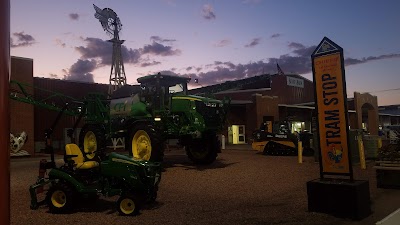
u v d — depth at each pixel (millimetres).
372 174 11227
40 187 7465
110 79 40594
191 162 15000
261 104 32188
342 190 6246
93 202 7793
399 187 8836
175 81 13602
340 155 6617
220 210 6852
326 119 6793
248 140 32188
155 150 11672
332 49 6707
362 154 12609
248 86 39531
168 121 12789
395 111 61062
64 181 7039
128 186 6945
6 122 1061
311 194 6652
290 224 5840
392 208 6902
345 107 6578
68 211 6875
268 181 10062
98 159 7051
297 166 13289
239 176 11023
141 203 6711
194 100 12547
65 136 27078
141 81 13266
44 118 26453
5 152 1056
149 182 6938
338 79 6645
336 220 6086
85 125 14062
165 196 8266
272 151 18484
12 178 11656
